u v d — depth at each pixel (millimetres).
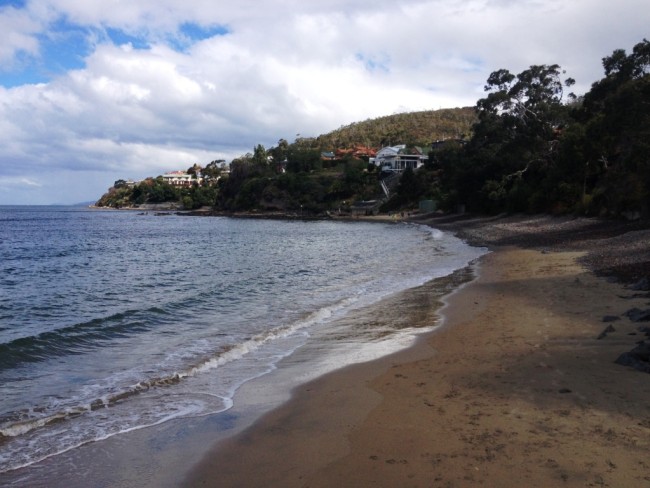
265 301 16688
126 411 7207
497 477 4859
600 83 43000
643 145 32094
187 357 10070
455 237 46031
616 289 14414
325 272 24281
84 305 16891
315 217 110375
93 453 5910
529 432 5773
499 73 64312
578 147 44344
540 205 54656
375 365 9070
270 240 51031
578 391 6887
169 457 5762
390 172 123562
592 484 4652
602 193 41219
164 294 18656
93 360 10008
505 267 22078
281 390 7969
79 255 37125
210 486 5090
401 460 5348
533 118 61281
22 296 18922
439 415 6477
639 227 29938
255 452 5801
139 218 125625
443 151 97500
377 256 31391
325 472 5199
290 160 141875
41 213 171250
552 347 9242
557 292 14867
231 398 7664
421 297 16172
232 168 151250
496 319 12180
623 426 5770
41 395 7969
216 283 21094
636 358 7809
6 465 5652
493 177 68500
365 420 6488
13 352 10461
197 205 169625
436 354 9531
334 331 12062
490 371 8148
